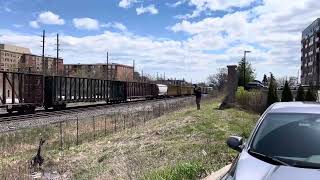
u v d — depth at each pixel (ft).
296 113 19.89
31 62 376.27
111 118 108.58
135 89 230.68
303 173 15.30
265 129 19.13
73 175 42.52
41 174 44.11
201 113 90.84
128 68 443.73
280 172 15.43
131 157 43.57
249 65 230.89
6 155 57.57
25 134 75.56
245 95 117.70
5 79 116.37
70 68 409.08
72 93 152.87
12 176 40.81
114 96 194.70
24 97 123.95
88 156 51.44
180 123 72.23
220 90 216.74
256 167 16.12
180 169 31.14
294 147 17.66
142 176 31.81
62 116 113.39
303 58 537.65
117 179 34.45
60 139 71.56
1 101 114.73
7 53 355.36
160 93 274.77
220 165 35.58
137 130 71.51
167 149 45.03
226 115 87.56
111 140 63.67
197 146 45.03
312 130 18.47
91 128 87.56
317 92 153.07
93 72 373.20
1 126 86.43
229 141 20.04
